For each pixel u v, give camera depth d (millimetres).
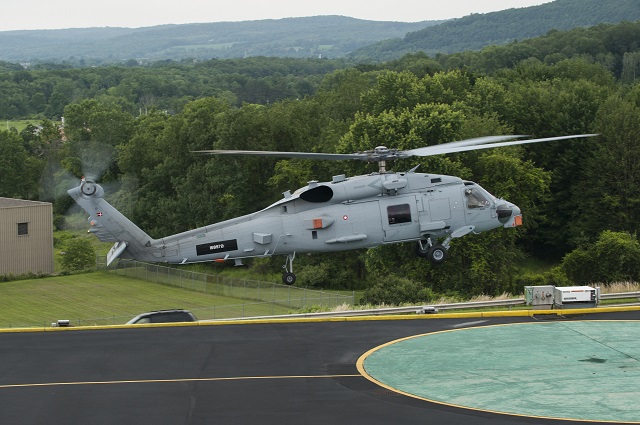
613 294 44156
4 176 126250
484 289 66375
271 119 98188
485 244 65312
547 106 96375
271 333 34344
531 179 71125
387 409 24203
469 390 26188
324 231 38844
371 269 67250
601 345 31875
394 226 39031
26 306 64250
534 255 91938
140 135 110062
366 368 28703
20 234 76875
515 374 28016
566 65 141375
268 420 23203
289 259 39656
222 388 26312
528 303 39062
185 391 26031
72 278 76250
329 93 136750
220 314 56688
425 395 25625
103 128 130125
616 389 26281
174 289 71125
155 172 102812
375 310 41281
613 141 84188
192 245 39594
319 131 110188
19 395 25766
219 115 99688
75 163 123875
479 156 72062
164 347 31859
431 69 144000
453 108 85438
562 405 24656
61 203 105562
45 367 29047
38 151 149000
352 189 38906
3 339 33625
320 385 26656
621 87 132375
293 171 89812
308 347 31734
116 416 23703
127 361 29750
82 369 28719
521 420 23297
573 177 89938
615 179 83312
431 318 37469
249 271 88250
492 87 101438
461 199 39562
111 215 39719
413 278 63969
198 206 95625
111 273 78312
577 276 59312
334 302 57625
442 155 66250
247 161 96438
